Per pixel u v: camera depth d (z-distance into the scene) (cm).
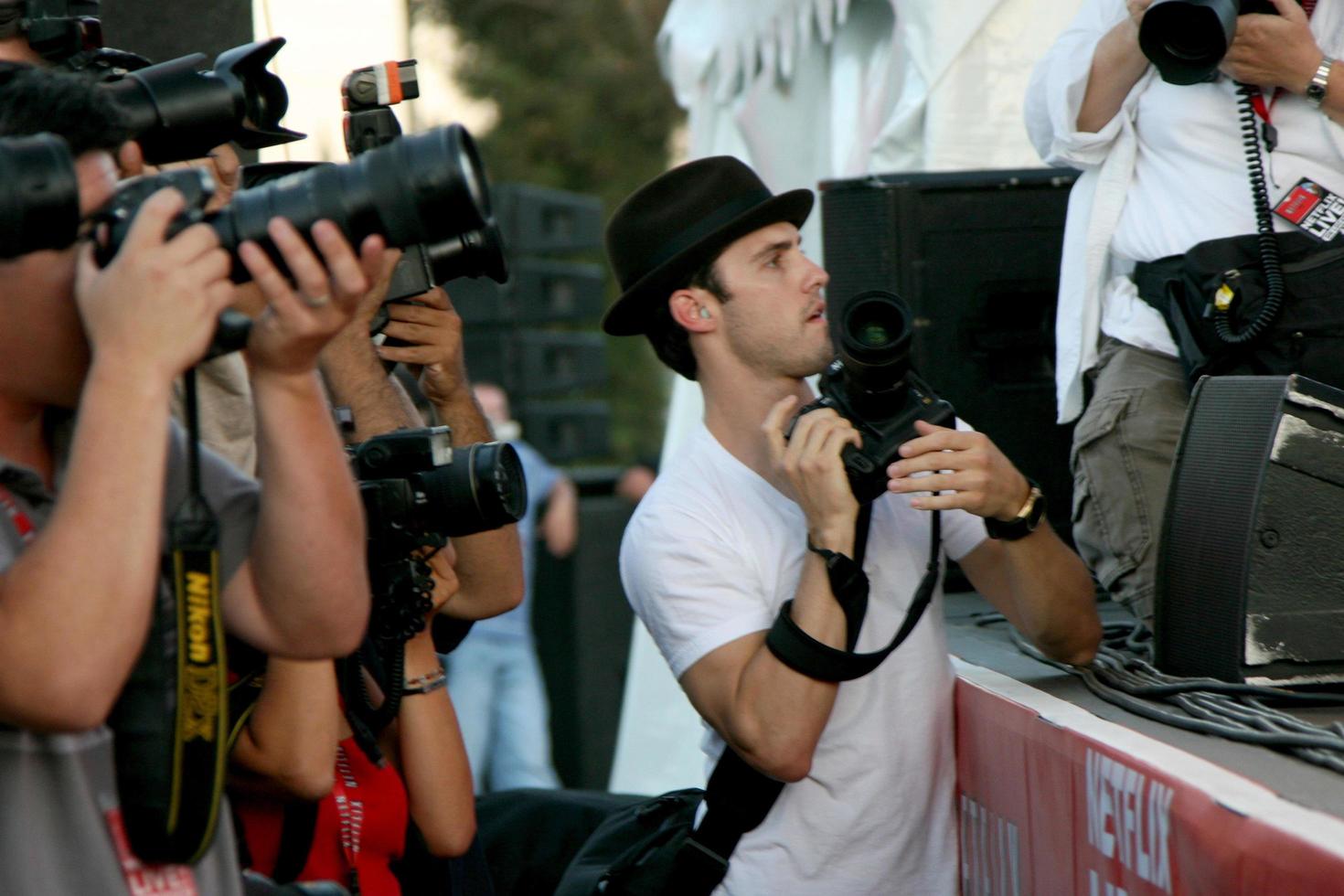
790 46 1509
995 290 1261
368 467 756
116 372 487
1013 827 829
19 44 749
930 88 1380
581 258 5938
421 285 860
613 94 6062
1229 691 802
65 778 522
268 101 763
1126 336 1014
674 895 881
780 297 897
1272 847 555
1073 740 743
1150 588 997
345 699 761
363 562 586
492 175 5991
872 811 872
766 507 891
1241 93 929
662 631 889
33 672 474
